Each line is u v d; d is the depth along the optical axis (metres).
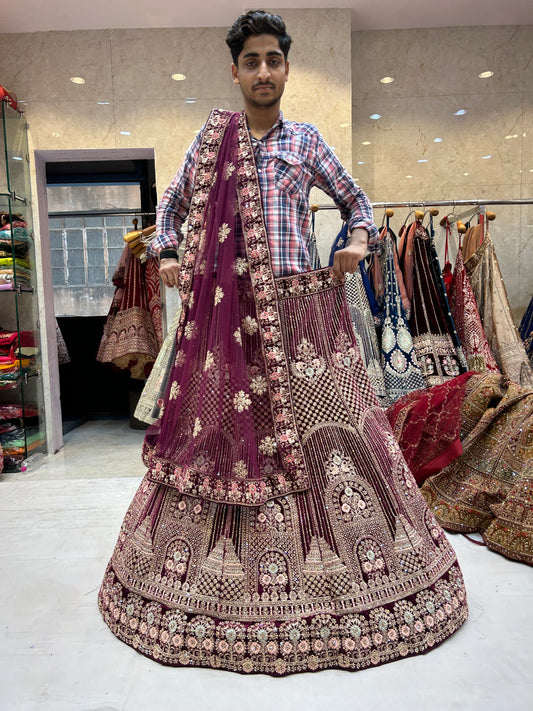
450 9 2.95
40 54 3.05
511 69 3.17
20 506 2.11
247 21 1.23
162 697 1.02
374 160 3.22
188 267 1.32
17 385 2.94
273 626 1.09
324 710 0.97
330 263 2.58
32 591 1.44
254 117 1.32
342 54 2.93
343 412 1.26
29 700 1.02
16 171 3.01
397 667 1.09
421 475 1.89
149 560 1.21
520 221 3.24
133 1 2.76
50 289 3.35
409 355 2.57
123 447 3.48
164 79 3.06
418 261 2.67
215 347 1.22
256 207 1.25
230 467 1.18
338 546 1.14
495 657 1.12
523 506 1.58
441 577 1.21
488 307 2.75
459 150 3.21
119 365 3.79
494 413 1.80
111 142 3.09
